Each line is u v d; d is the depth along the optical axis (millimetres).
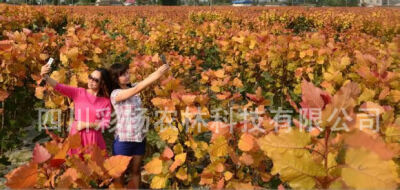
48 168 1871
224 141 2549
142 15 26375
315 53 5992
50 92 4488
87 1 71312
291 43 6434
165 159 2723
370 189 1253
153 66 5398
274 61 6344
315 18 22125
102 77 3539
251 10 30000
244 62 7648
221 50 8930
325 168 1440
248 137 2318
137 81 5125
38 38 6180
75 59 4801
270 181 2969
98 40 6727
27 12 14836
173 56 6148
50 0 54688
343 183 1310
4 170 4352
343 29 20250
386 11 24516
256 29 17422
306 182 1419
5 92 4680
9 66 4918
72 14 21500
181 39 9766
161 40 9242
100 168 1733
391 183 1238
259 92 3004
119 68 3568
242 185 2018
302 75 5883
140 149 3631
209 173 2572
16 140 5035
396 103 3045
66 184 1637
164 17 23422
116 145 3602
